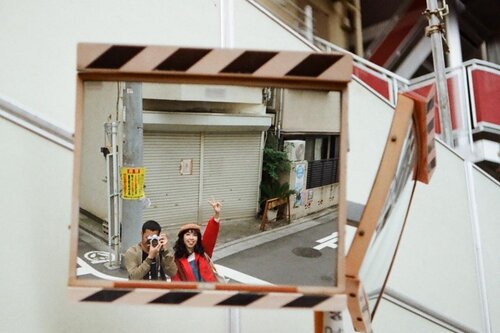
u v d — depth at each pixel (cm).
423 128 163
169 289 140
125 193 204
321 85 141
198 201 216
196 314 238
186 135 205
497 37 799
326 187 150
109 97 165
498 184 421
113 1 256
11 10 225
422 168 182
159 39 270
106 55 139
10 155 214
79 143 143
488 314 367
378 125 346
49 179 221
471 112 573
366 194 329
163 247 216
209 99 165
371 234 137
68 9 241
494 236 401
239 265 192
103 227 194
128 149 195
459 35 696
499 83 579
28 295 210
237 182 195
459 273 360
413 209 342
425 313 325
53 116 228
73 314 216
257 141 180
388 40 704
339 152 141
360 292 140
